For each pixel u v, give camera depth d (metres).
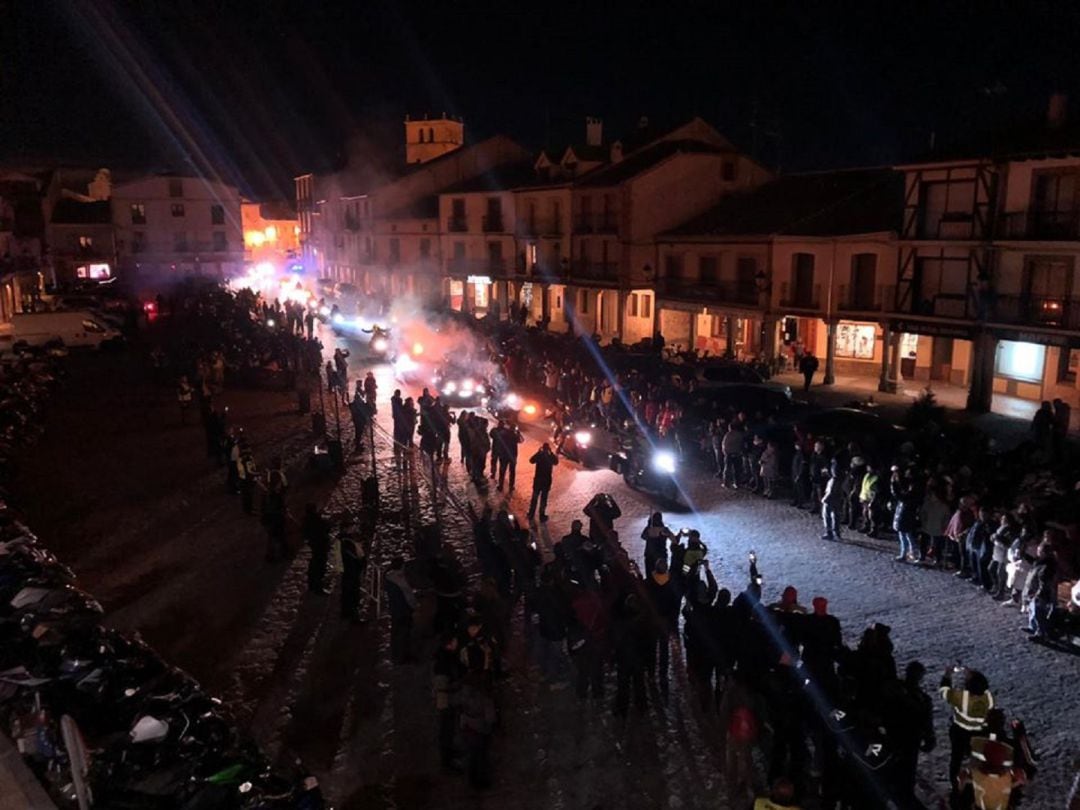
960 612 12.80
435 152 69.50
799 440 18.11
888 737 7.88
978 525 13.64
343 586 12.52
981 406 25.47
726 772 9.01
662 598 10.63
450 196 54.84
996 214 24.58
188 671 11.20
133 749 7.77
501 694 10.78
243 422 25.83
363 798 8.73
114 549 15.52
